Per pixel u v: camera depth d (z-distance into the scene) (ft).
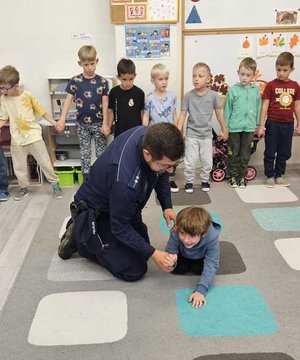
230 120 9.73
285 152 9.92
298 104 9.71
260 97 9.73
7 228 8.01
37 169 10.16
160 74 9.13
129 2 9.36
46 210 8.79
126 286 6.11
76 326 5.28
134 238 5.57
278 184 10.03
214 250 5.95
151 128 4.71
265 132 9.91
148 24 9.56
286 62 9.21
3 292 6.03
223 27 10.00
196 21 9.93
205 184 9.80
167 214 6.48
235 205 8.88
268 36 10.12
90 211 5.84
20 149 9.04
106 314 5.49
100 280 6.26
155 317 5.43
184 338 5.06
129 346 4.95
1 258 6.95
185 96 9.55
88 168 9.95
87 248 6.13
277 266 6.57
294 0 9.88
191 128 9.56
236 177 10.09
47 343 5.01
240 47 10.19
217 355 4.78
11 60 10.14
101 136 9.80
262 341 4.99
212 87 10.52
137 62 9.89
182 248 6.10
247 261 6.71
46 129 10.00
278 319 5.37
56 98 10.27
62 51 10.12
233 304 5.66
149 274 6.41
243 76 9.39
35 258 6.89
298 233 7.60
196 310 5.55
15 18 9.80
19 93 8.82
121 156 5.32
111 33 9.98
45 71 10.25
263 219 8.17
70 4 9.74
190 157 9.60
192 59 10.25
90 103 9.44
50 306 5.66
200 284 5.84
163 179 6.30
